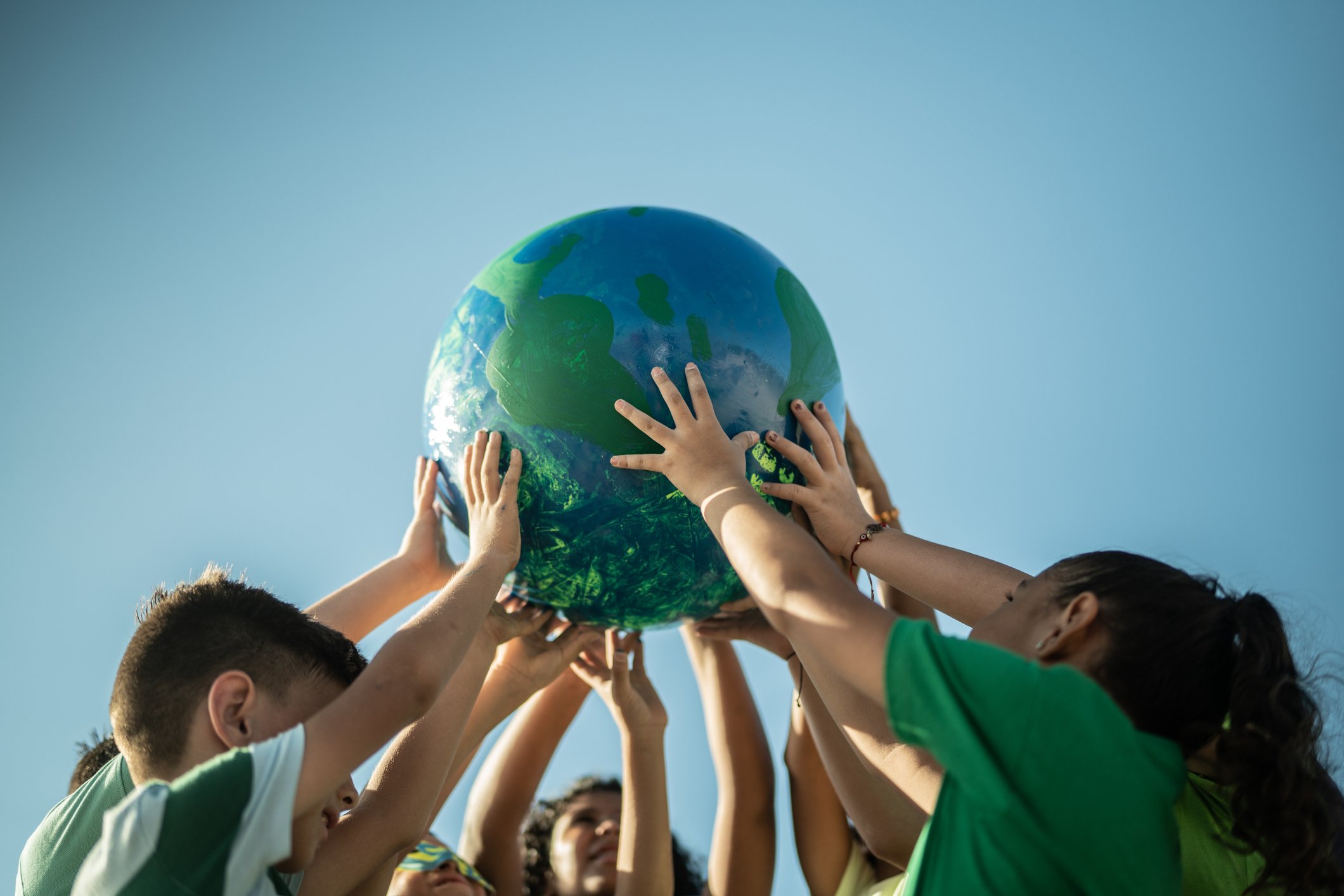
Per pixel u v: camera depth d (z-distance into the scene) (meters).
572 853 2.94
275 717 1.55
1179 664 1.45
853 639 1.37
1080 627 1.46
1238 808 1.52
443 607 1.70
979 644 1.33
